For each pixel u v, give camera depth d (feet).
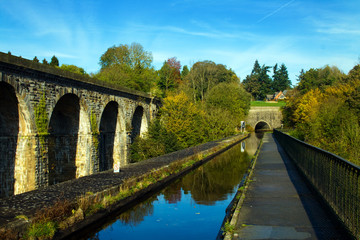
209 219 34.53
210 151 93.61
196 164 73.10
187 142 123.13
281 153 79.87
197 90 230.07
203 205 40.19
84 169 70.03
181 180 57.41
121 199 37.93
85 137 70.13
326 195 26.76
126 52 185.98
